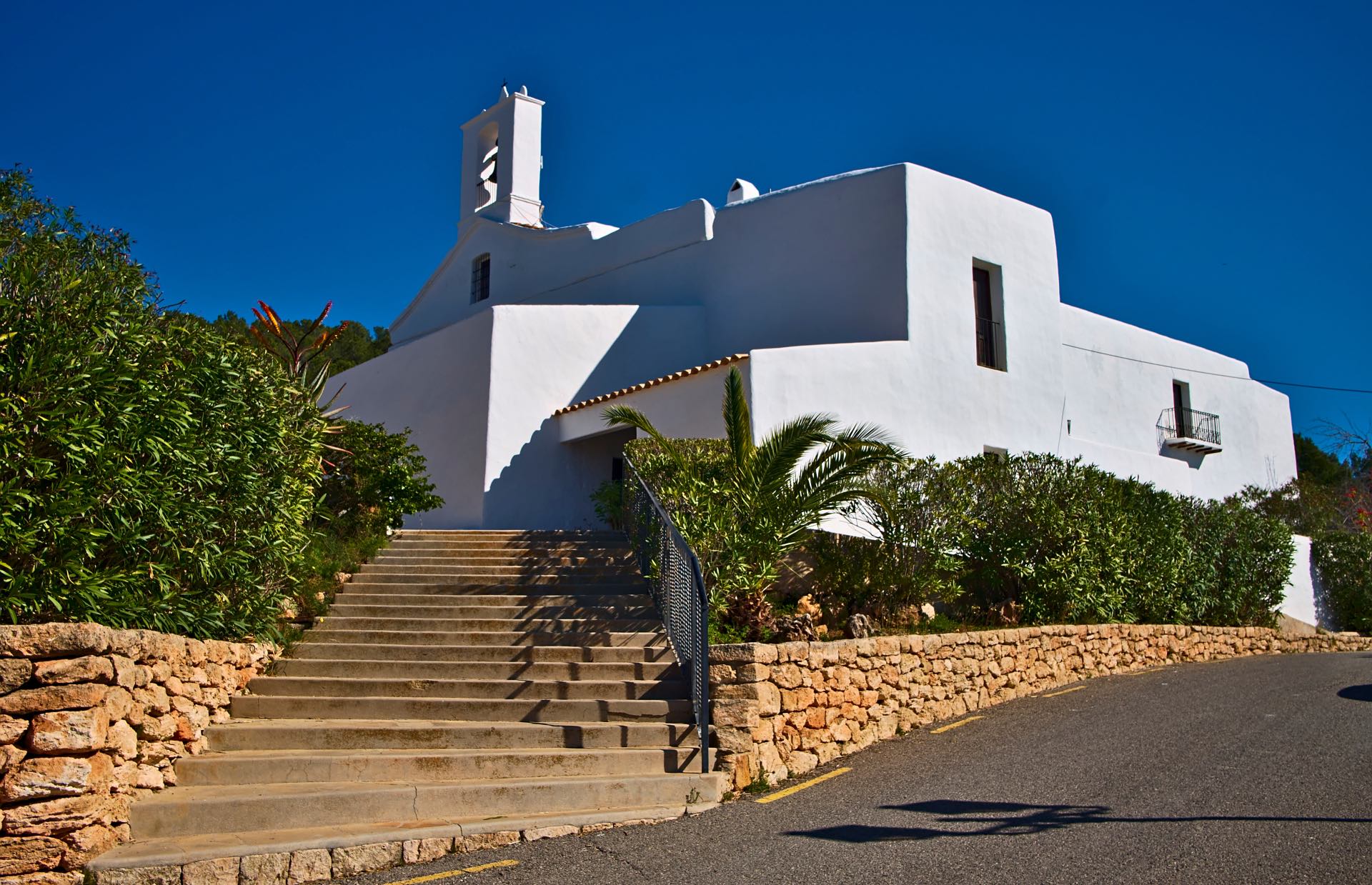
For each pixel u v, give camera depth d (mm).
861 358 16766
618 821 7426
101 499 6977
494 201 24906
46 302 6969
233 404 8445
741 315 19922
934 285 18422
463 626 10805
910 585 13383
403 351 20297
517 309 18562
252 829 6891
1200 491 26125
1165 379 25609
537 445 18297
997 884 5941
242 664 9172
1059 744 9781
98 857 6137
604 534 14016
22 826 5832
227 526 8562
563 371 18781
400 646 10109
